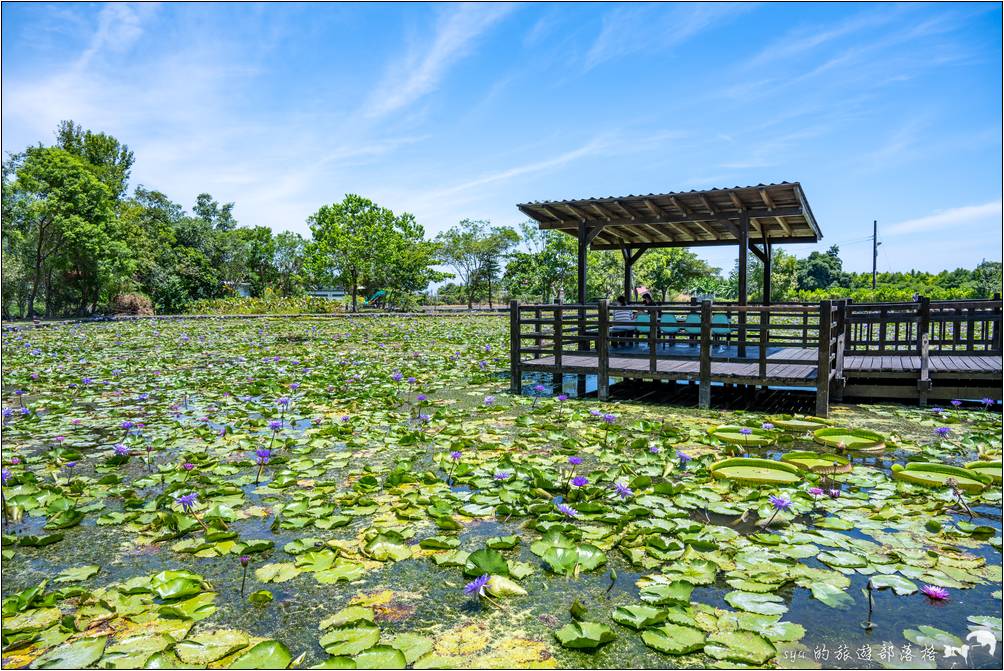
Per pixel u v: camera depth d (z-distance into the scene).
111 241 28.55
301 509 3.40
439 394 7.23
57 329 19.56
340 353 12.01
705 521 3.28
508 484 3.80
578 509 3.36
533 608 2.41
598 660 2.07
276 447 4.83
